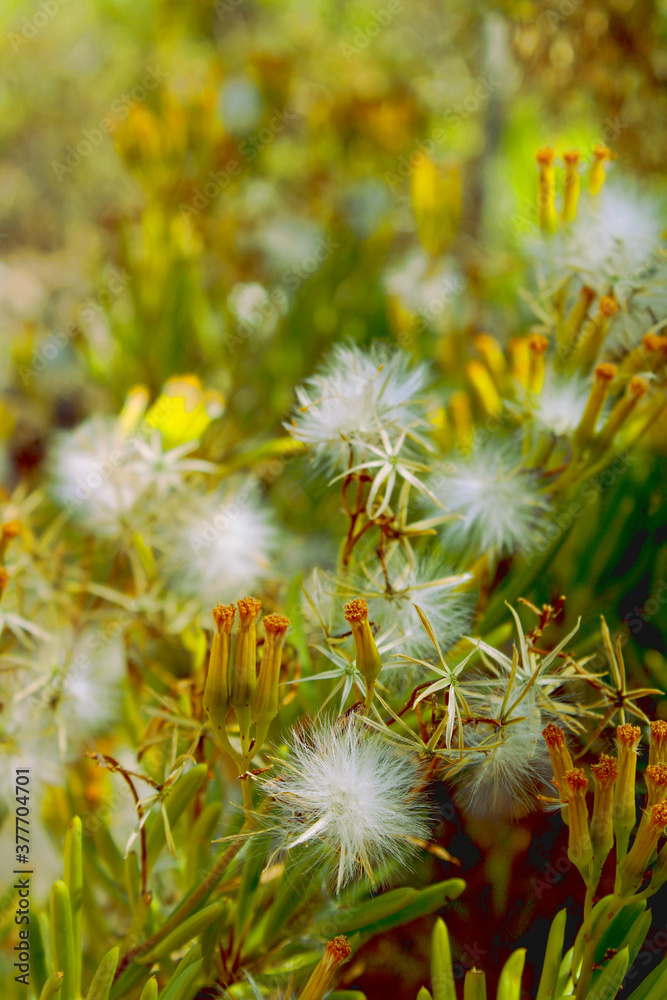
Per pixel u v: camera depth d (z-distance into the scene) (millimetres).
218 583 276
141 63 736
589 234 273
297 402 301
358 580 246
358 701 231
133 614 273
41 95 747
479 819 266
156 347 417
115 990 231
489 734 226
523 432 276
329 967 211
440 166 476
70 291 641
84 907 250
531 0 446
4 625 260
